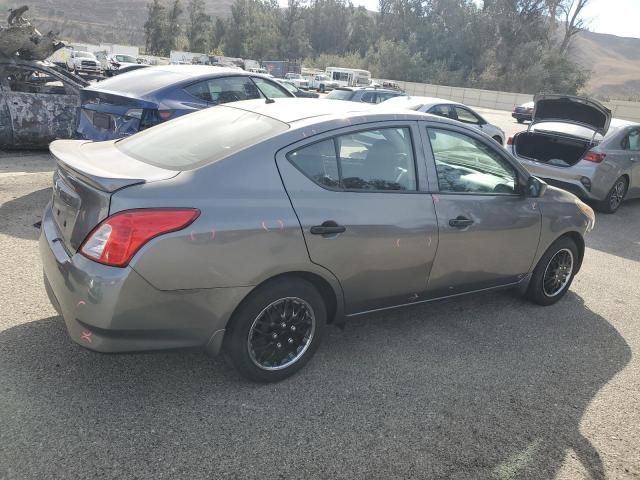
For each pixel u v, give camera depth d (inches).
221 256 107.3
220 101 279.1
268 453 104.1
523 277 177.0
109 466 96.5
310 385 127.4
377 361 141.4
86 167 108.8
